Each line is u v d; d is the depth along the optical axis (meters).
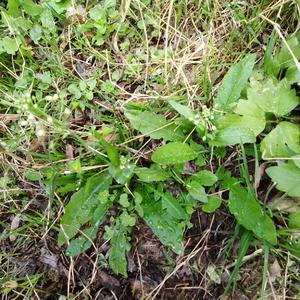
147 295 0.28
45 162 0.30
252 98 0.28
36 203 0.30
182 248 0.26
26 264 0.29
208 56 0.32
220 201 0.27
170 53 0.32
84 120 0.31
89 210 0.28
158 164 0.28
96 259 0.28
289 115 0.29
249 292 0.27
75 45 0.33
